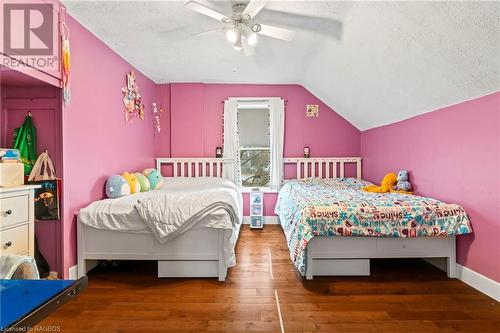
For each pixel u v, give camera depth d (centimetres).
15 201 164
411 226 228
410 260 282
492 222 202
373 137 398
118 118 307
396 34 211
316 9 217
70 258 224
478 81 199
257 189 429
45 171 202
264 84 434
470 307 191
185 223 227
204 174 426
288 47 293
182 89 427
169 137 434
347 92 355
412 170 302
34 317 74
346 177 440
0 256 121
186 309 190
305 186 357
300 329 168
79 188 236
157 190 317
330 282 231
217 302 199
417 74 237
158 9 217
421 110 282
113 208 236
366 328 169
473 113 217
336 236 238
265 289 219
